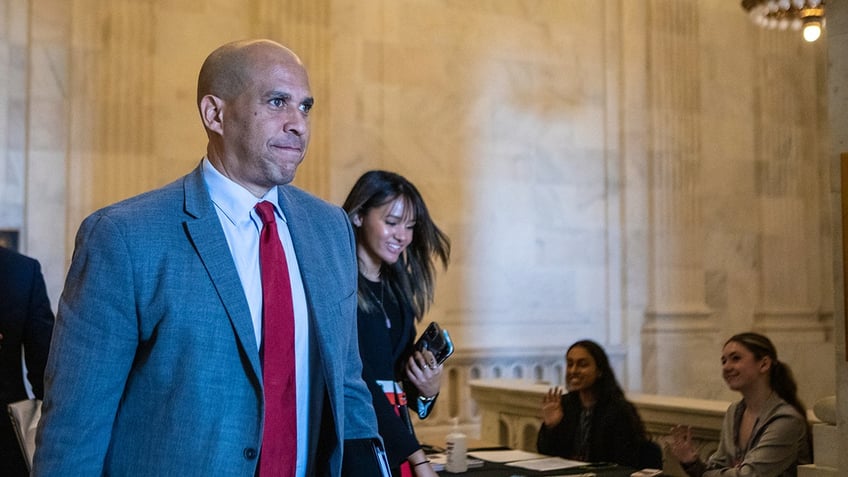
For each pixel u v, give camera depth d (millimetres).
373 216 3014
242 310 1827
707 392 10305
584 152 9875
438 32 9102
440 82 9086
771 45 11211
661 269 10172
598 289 9875
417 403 3127
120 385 1786
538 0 9688
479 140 9281
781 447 3959
